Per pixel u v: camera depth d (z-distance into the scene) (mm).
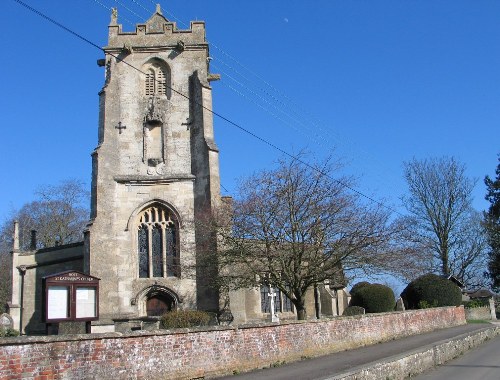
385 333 25734
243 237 25359
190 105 36844
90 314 20969
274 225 24828
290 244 24719
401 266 25531
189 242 33125
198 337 14367
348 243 24547
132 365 12375
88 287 21125
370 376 13625
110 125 35719
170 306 33594
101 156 34719
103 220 33750
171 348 13492
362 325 23406
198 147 35656
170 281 33375
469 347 25594
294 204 25062
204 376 14273
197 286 33031
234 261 25812
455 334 28328
